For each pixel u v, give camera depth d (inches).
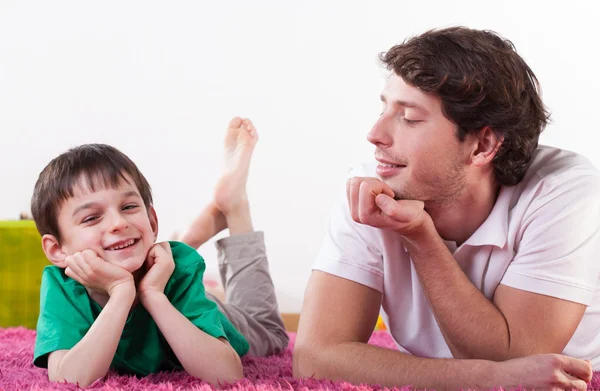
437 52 44.2
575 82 169.9
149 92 181.5
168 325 49.8
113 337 47.9
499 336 45.6
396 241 50.2
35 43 181.2
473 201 47.9
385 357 45.3
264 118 179.8
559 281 45.8
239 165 80.1
